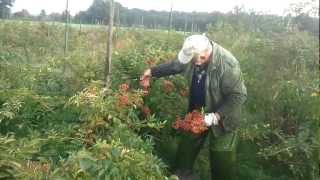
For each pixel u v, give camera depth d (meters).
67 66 2.25
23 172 1.36
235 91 1.91
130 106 1.91
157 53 2.34
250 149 2.39
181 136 2.10
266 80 2.57
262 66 2.64
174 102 2.21
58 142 1.65
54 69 2.23
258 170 2.31
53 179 1.36
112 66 2.20
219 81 1.92
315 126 2.33
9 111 1.80
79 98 1.79
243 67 2.61
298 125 2.46
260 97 2.54
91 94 1.80
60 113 1.88
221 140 1.99
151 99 2.17
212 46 1.92
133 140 1.74
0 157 1.40
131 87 2.16
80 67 2.24
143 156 1.53
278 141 2.39
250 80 2.54
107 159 1.46
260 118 2.49
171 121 2.20
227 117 1.92
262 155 2.32
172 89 2.23
